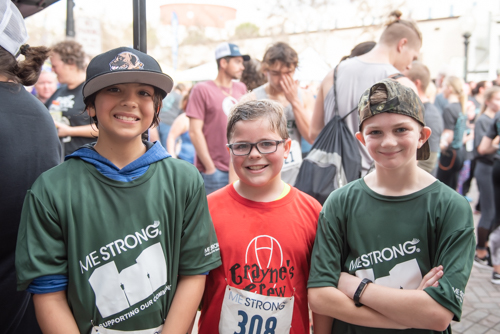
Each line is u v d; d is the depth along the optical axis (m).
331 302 1.38
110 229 1.23
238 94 3.98
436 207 1.36
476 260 4.23
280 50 3.15
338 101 2.76
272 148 1.54
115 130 1.25
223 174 3.91
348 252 1.48
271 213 1.56
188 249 1.34
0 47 1.42
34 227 1.18
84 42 6.20
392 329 1.37
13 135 1.38
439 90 6.79
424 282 1.31
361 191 1.48
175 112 6.33
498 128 4.02
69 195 1.23
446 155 5.39
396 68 2.82
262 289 1.48
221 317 1.48
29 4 2.31
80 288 1.21
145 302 1.25
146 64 1.28
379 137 1.37
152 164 1.33
